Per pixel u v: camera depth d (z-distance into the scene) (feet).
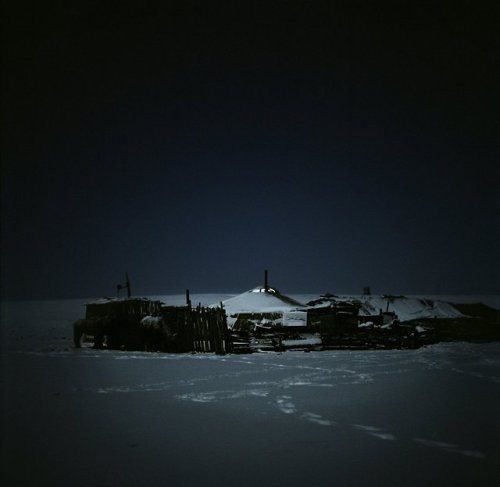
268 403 31.40
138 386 38.55
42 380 42.06
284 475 18.43
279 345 74.38
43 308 281.13
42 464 19.95
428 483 17.57
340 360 58.13
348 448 21.63
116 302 91.09
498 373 45.01
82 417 27.91
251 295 120.98
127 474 18.74
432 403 31.12
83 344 86.07
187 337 73.00
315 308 89.15
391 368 49.24
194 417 27.63
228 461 20.03
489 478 18.01
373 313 117.08
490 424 25.68
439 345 78.89
